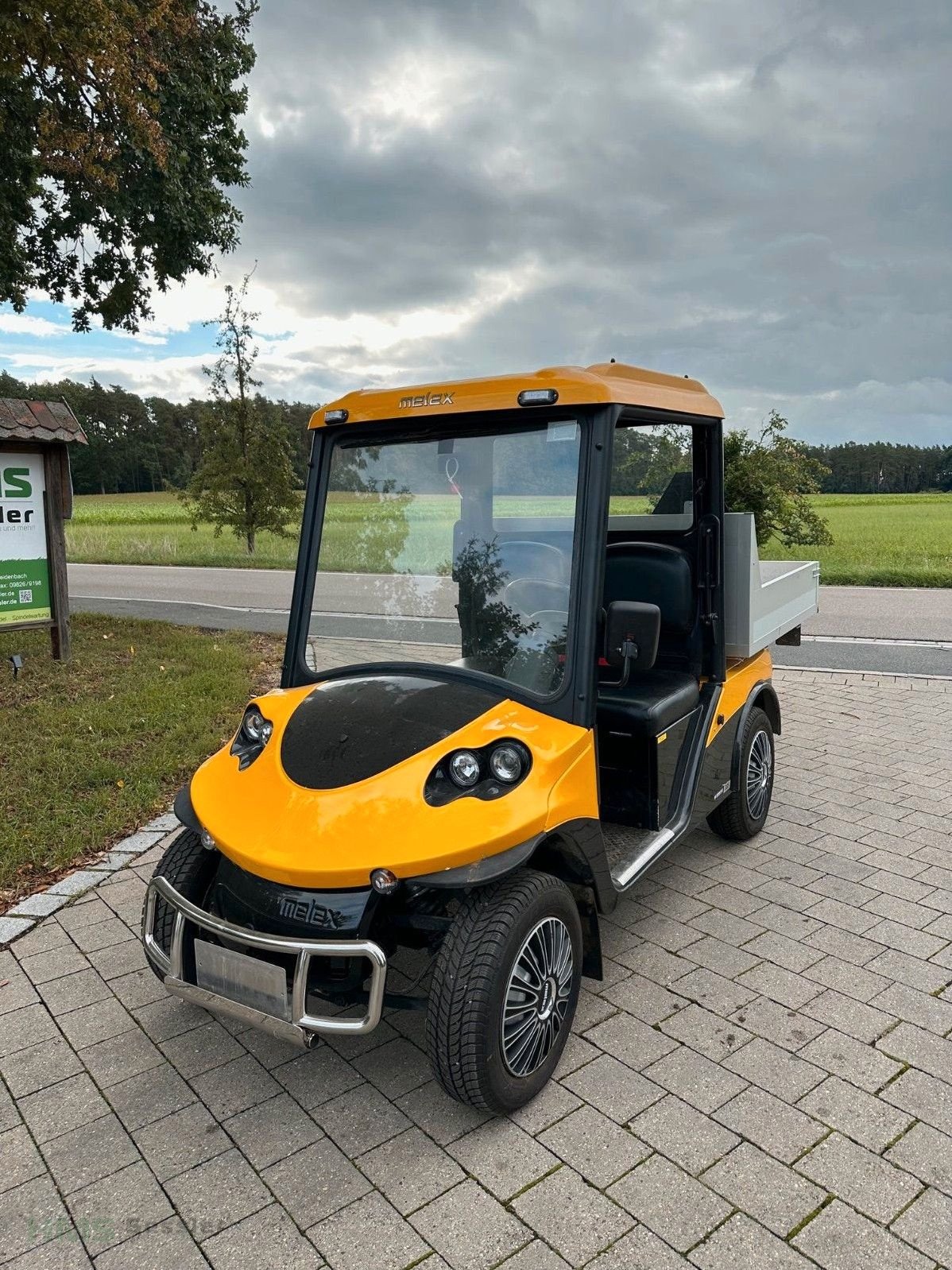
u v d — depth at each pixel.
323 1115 2.71
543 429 2.99
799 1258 2.16
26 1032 3.13
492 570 3.09
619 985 3.36
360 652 3.36
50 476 7.89
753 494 14.37
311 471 3.50
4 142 8.59
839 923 3.82
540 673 2.97
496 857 2.46
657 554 3.93
